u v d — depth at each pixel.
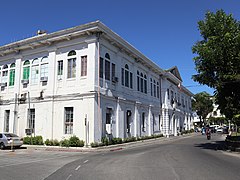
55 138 23.94
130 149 21.34
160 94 41.62
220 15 18.20
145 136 32.91
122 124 27.28
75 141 22.11
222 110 19.09
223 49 17.19
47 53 26.19
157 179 8.01
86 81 23.16
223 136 41.19
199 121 85.44
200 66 18.45
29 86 26.80
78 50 24.25
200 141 29.88
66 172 9.75
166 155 15.12
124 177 8.45
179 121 52.78
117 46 27.30
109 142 23.70
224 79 17.41
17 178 8.69
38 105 25.61
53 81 25.00
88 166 11.21
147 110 35.28
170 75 45.22
